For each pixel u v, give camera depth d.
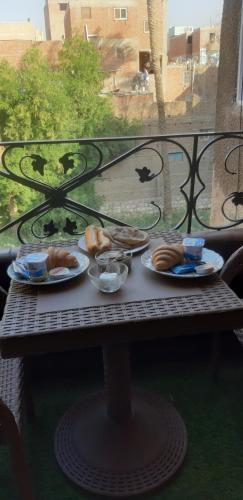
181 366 1.77
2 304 1.35
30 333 0.89
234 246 1.71
